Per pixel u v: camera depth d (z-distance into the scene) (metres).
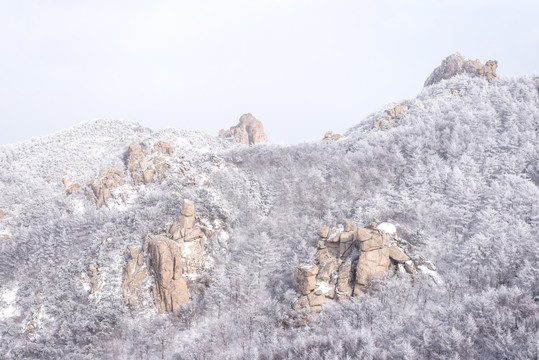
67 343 79.81
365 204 108.25
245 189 123.31
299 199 115.94
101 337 79.69
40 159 159.62
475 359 58.28
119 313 83.88
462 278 78.94
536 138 114.44
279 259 94.44
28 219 123.75
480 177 105.50
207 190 117.38
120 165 143.12
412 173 117.06
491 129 124.75
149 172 131.25
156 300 86.69
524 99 143.62
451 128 132.12
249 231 106.38
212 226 103.69
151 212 105.69
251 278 86.75
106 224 106.50
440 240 91.62
